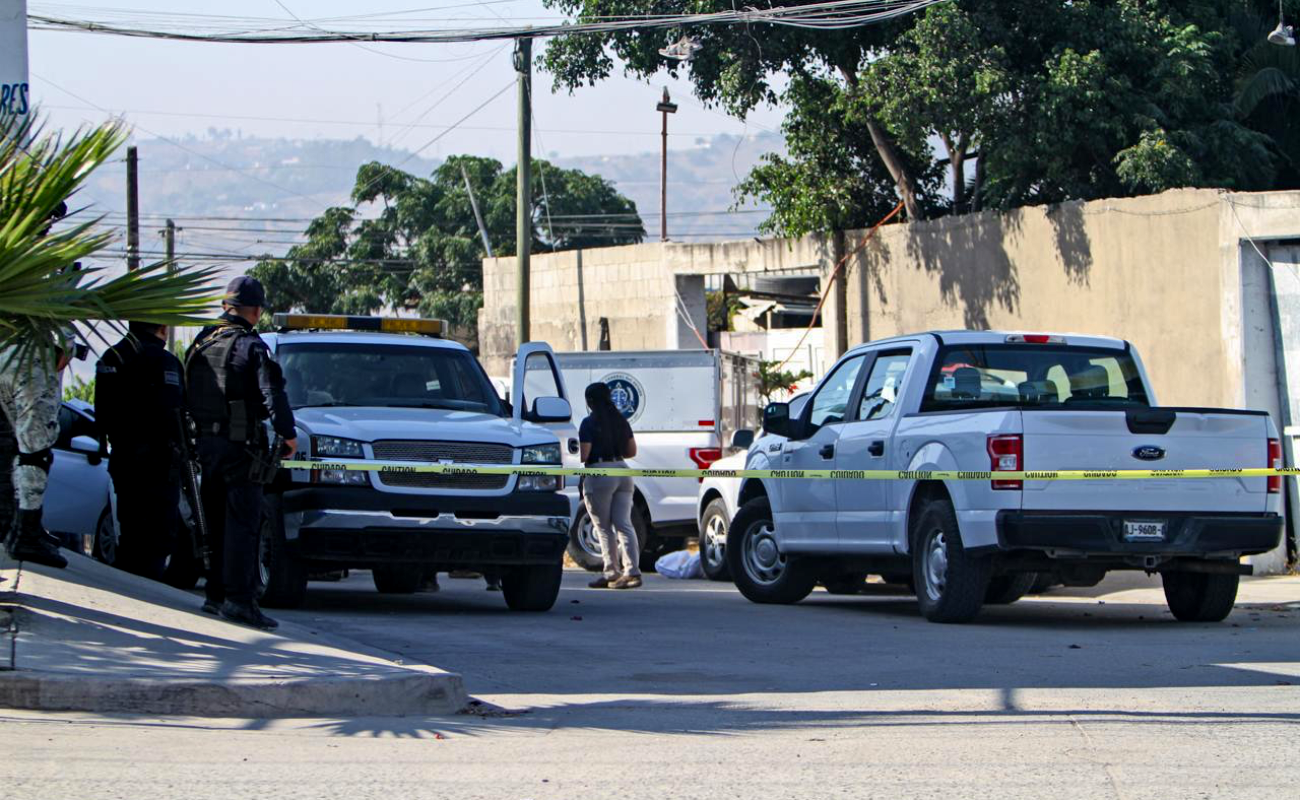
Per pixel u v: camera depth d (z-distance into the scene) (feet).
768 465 68.74
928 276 119.96
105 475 72.33
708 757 30.55
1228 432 55.36
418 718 34.99
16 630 38.06
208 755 29.76
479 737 32.71
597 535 78.89
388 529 55.52
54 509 69.36
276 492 57.62
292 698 34.63
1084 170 119.75
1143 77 117.39
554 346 173.68
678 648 49.16
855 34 123.34
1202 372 93.40
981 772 28.99
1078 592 78.74
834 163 135.03
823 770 29.19
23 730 31.27
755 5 124.88
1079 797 26.73
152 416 54.44
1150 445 54.49
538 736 33.04
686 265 155.53
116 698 33.76
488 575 72.28
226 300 46.11
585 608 64.44
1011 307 111.14
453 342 67.62
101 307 37.55
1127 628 56.34
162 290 38.70
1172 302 95.96
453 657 46.32
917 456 57.67
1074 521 53.42
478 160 267.18
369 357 64.39
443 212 259.39
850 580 76.23
